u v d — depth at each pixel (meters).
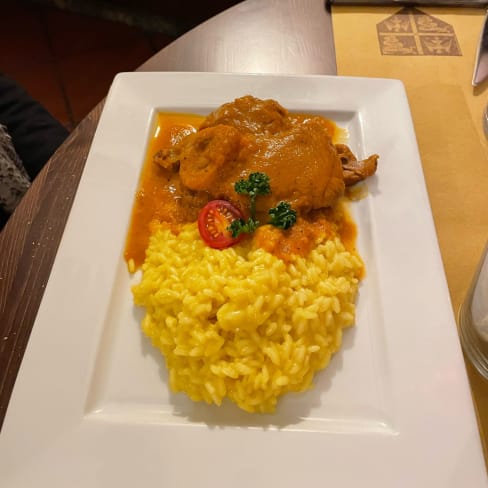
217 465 0.23
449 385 0.25
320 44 0.44
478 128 0.39
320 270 0.29
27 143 0.45
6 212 0.41
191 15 0.83
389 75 0.42
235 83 0.39
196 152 0.33
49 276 0.29
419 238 0.31
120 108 0.38
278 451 0.23
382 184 0.34
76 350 0.26
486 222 0.33
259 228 0.30
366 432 0.24
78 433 0.24
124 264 0.31
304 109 0.38
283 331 0.27
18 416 0.24
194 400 0.25
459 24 0.47
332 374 0.27
